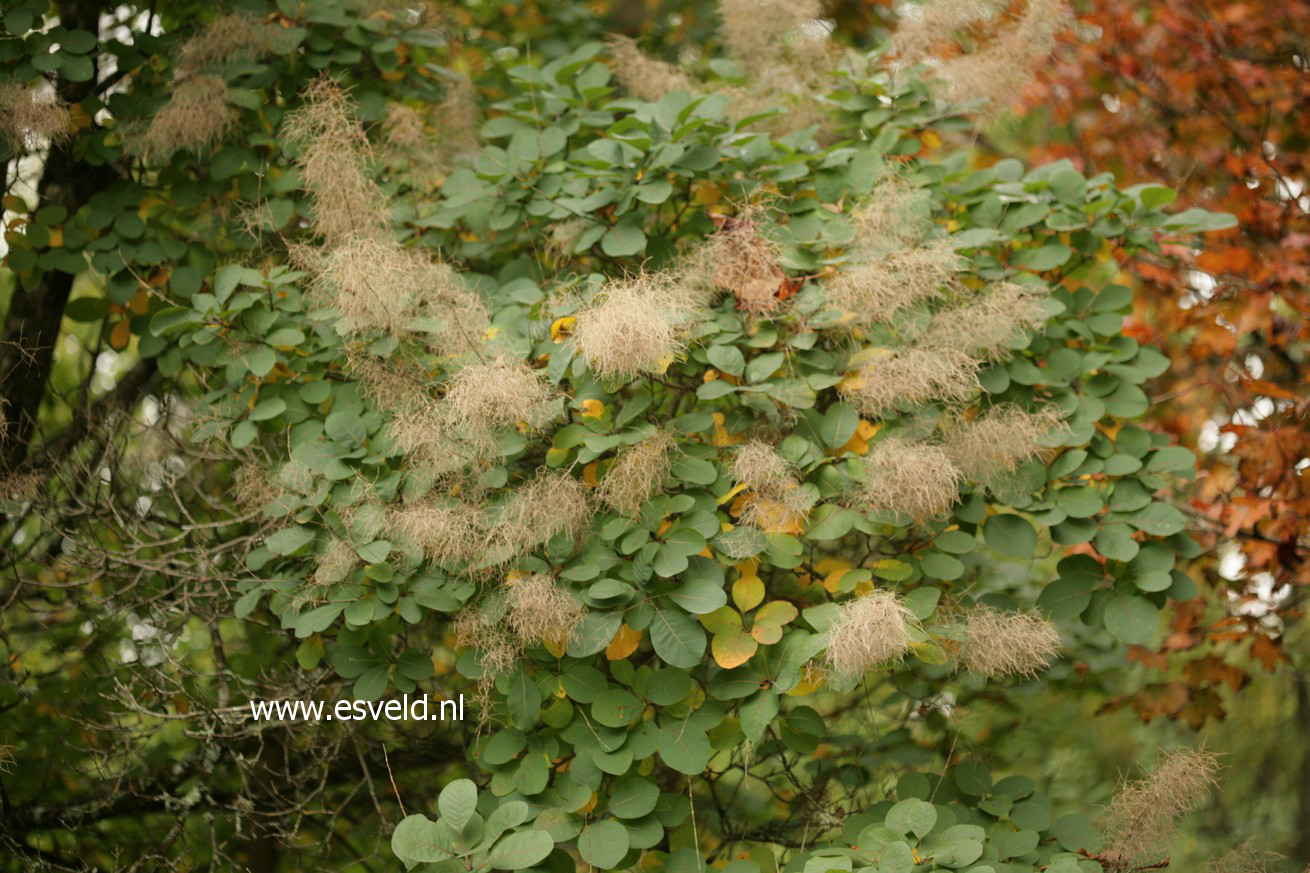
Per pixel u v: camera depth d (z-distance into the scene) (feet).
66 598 9.80
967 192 8.59
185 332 8.21
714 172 8.65
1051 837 7.06
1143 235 8.30
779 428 7.52
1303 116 11.53
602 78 9.32
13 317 10.01
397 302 7.54
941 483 6.81
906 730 9.16
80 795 10.10
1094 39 11.87
